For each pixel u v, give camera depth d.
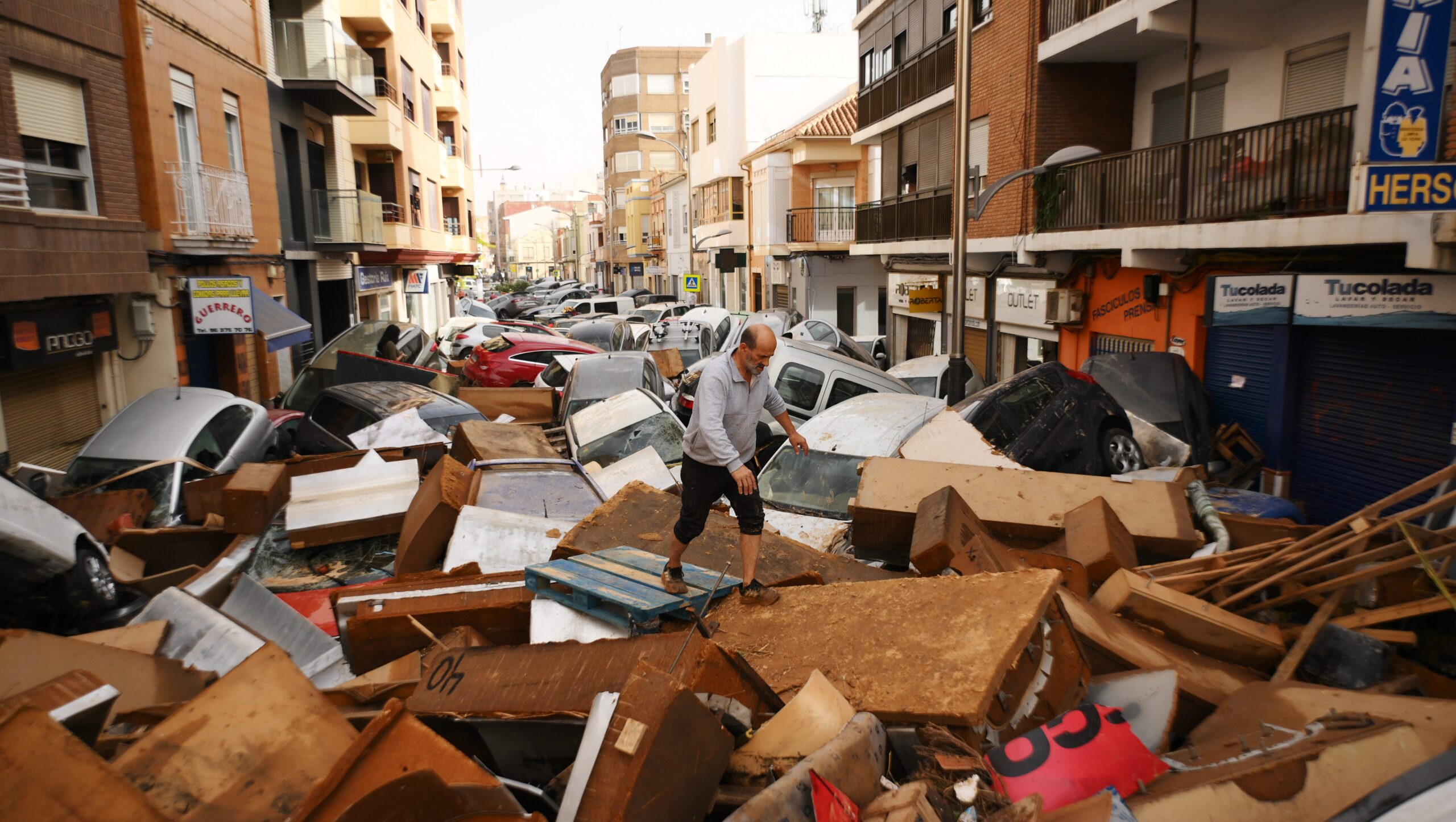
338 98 23.36
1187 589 5.55
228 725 3.15
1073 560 5.31
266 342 16.03
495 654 4.09
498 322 28.69
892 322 26.47
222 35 17.88
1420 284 8.50
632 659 3.82
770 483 8.40
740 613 4.62
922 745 3.56
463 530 6.41
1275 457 11.41
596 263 98.50
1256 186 10.63
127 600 6.96
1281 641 4.86
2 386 11.13
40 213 11.12
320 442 11.65
